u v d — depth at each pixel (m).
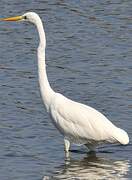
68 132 17.53
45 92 17.77
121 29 28.25
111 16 29.78
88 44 26.52
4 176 16.02
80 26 28.56
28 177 15.98
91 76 23.20
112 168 16.62
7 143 17.92
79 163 16.91
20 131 18.70
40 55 17.73
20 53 25.44
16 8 30.59
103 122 17.31
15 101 20.84
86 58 24.95
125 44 26.45
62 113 17.50
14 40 26.92
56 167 16.61
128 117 19.69
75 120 17.44
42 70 17.73
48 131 18.77
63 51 25.73
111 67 24.05
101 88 22.08
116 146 18.03
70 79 22.94
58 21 29.19
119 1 31.77
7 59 24.77
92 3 31.47
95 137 17.31
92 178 16.02
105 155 17.48
